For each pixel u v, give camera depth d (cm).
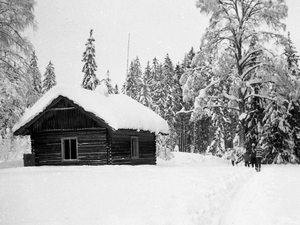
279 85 3134
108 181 1327
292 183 1363
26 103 2641
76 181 1332
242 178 1631
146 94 5794
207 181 1320
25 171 1889
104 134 2495
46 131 2673
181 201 899
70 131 2595
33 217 743
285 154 3306
